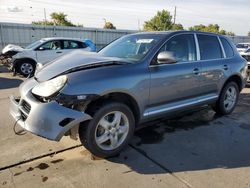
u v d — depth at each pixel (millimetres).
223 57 5352
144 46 4188
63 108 3137
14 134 4344
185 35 4605
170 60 3850
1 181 3064
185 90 4453
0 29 17516
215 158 3730
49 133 3121
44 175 3199
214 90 5141
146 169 3389
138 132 4562
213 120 5297
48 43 12031
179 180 3162
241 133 4668
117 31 23109
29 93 3412
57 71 3492
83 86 3225
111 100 3541
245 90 8438
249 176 3295
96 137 3449
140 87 3729
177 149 3973
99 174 3248
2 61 12000
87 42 13125
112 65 3615
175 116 5387
